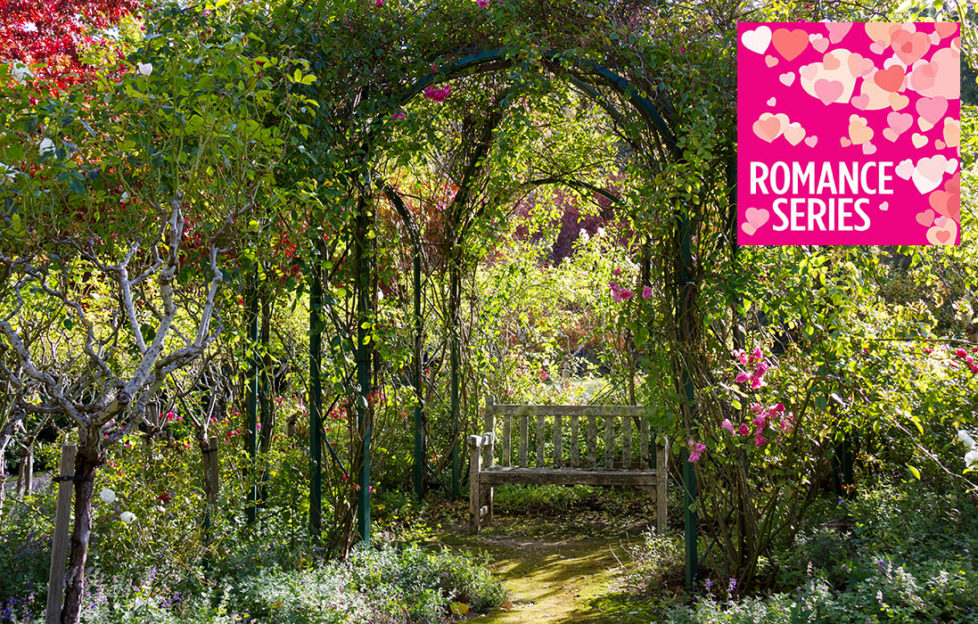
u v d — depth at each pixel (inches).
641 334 139.8
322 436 160.4
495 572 173.0
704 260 138.9
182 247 134.3
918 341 135.3
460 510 230.1
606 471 202.4
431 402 248.5
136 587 126.2
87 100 102.7
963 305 167.6
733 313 147.8
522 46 139.6
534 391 282.7
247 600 128.6
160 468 153.4
